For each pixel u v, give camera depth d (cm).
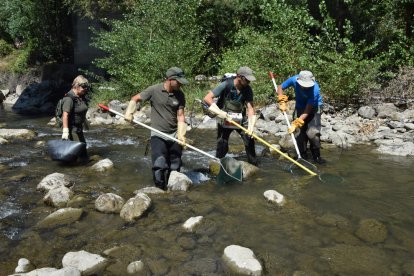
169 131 550
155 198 503
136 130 975
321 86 1018
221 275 339
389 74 1002
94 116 1159
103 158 702
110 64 1359
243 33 1196
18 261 355
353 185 546
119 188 548
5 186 561
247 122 629
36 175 612
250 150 630
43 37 2102
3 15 2203
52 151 660
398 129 806
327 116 959
